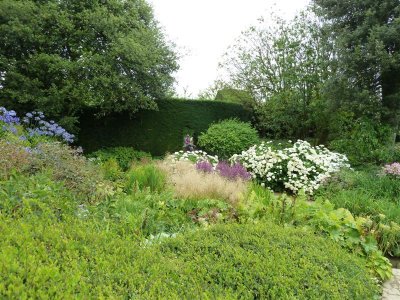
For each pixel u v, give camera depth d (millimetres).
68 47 9844
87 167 4598
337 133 10781
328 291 2102
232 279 2100
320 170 7500
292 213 3916
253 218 3875
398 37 8227
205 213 4066
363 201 5000
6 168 3498
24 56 9398
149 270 1918
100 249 1994
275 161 7621
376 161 8773
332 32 9797
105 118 11078
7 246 1695
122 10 10398
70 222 2320
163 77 10469
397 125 9219
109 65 9242
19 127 7223
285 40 11883
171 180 5422
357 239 3723
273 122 12039
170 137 11719
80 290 1562
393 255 4016
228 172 6414
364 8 9062
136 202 3836
